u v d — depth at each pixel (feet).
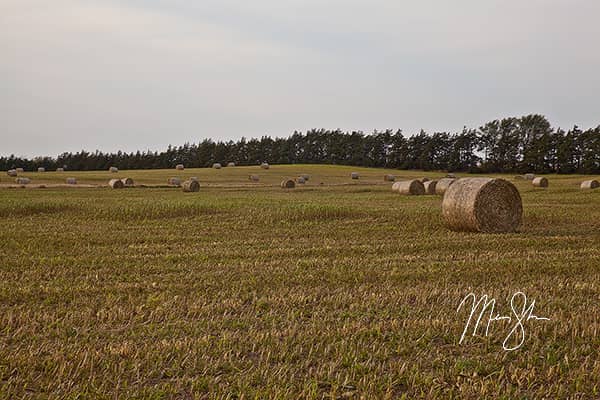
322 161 450.71
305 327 25.48
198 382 19.34
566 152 326.24
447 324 25.76
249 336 24.16
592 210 84.07
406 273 37.04
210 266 39.60
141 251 46.47
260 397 18.52
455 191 62.75
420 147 396.37
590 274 37.45
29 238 52.90
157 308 27.81
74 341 23.47
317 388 19.16
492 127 386.11
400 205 91.76
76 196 118.93
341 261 41.73
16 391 18.69
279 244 50.83
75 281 34.53
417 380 19.95
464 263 40.88
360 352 22.36
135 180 219.82
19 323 25.72
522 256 44.50
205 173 271.69
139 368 20.68
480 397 18.69
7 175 238.68
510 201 62.18
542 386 19.47
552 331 25.34
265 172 282.36
